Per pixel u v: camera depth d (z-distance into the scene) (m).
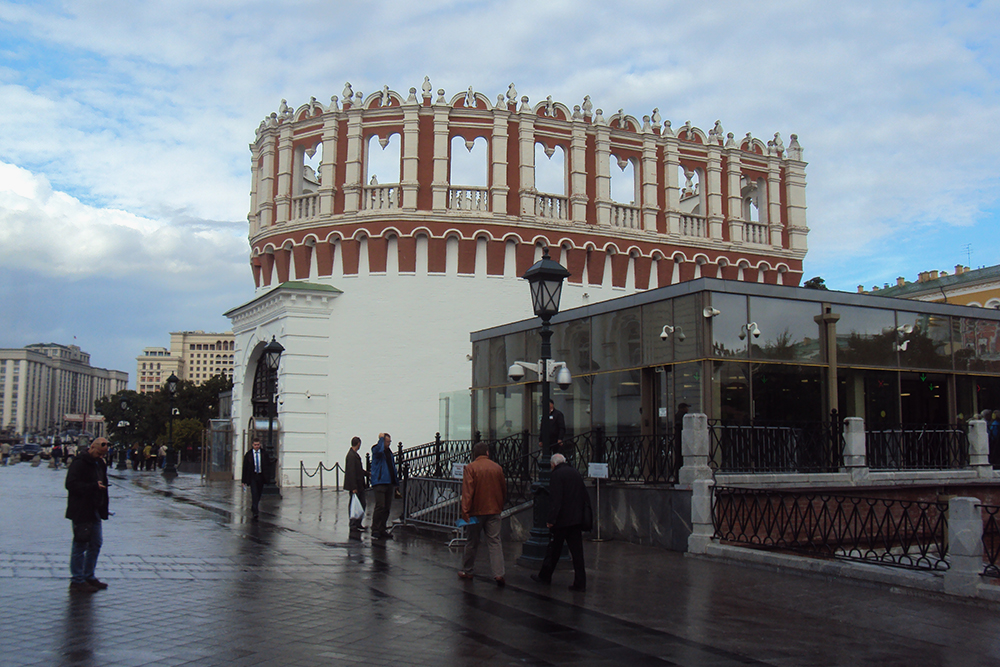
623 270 37.97
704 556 14.55
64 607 9.24
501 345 26.20
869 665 7.73
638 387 19.80
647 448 18.05
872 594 11.08
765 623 9.37
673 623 9.33
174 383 45.44
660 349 19.25
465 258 35.88
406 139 35.78
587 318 21.97
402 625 8.84
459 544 15.59
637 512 16.83
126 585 10.68
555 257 36.84
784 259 41.81
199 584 10.91
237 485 35.03
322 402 34.72
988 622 9.46
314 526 18.97
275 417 35.16
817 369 19.33
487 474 11.73
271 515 21.33
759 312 18.72
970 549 10.52
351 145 36.16
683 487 15.75
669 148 39.47
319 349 34.97
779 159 42.28
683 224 39.75
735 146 40.84
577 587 11.24
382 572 12.55
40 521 18.62
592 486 18.17
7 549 13.84
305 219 36.50
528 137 36.72
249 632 8.28
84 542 10.42
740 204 40.88
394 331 35.47
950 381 21.98
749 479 16.64
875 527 18.02
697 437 15.84
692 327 18.31
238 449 39.12
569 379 16.69
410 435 35.00
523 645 8.14
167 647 7.61
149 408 79.62
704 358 17.86
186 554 13.75
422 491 18.28
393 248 35.84
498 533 11.75
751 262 40.88
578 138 37.62
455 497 16.83
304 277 36.69
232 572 12.02
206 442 43.41
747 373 18.28
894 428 20.67
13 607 9.20
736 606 10.30
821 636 8.79
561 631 8.82
